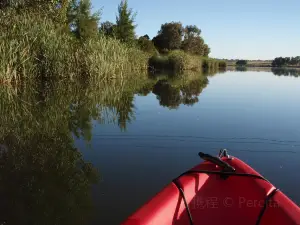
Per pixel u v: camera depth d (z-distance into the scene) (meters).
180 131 5.79
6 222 2.67
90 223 2.66
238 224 2.28
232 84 16.88
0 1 12.97
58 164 4.07
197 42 46.50
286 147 4.86
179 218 2.12
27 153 4.50
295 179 3.66
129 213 2.84
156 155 4.46
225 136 5.46
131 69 19.31
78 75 13.37
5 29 10.54
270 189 2.31
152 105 8.95
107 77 14.20
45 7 14.14
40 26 11.79
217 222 2.28
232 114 7.57
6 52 10.09
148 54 26.98
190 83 16.77
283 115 7.45
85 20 20.67
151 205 2.01
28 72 10.97
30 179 3.57
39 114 7.14
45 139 5.25
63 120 6.65
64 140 5.20
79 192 3.25
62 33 13.94
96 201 3.06
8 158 4.27
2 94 9.23
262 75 29.06
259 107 8.63
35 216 2.78
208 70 38.25
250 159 4.36
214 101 9.84
